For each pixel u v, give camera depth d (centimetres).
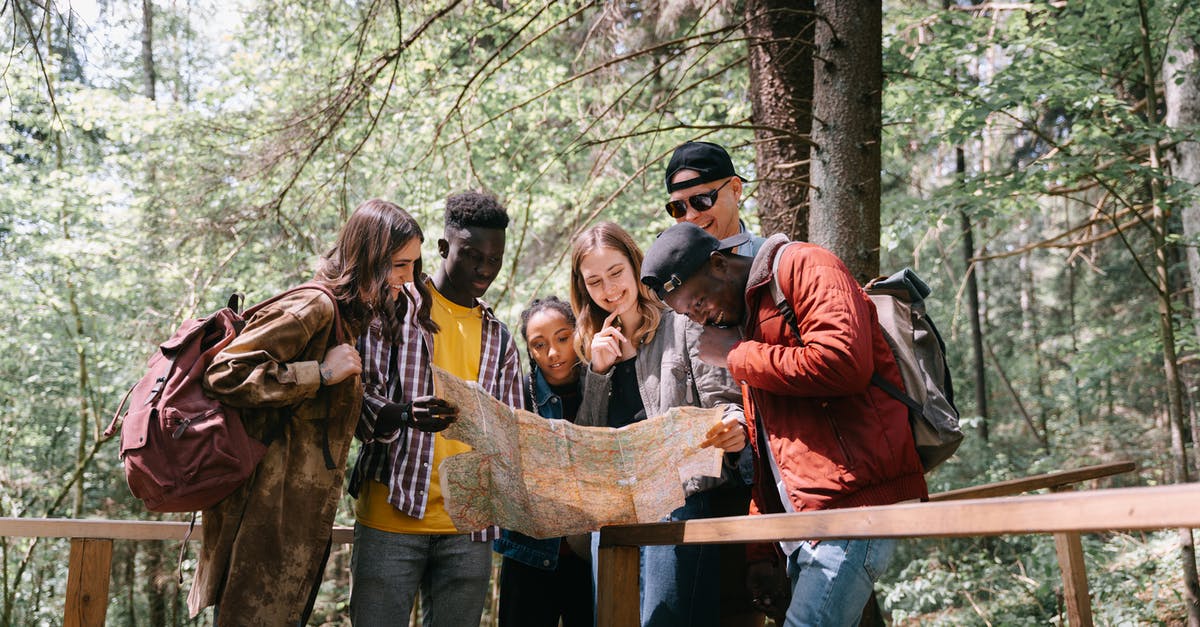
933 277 1433
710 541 216
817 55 434
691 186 316
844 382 215
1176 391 679
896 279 242
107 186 944
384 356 272
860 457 222
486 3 818
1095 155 706
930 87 722
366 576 271
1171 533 805
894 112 743
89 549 291
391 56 492
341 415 246
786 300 228
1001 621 750
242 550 235
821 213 423
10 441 1085
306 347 245
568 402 332
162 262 873
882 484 222
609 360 304
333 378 240
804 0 522
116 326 1009
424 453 272
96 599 289
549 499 243
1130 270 1203
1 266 995
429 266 834
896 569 937
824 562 231
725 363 248
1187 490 121
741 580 317
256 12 870
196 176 750
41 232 995
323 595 965
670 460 252
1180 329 828
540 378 333
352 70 512
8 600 998
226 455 227
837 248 417
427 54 815
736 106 864
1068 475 351
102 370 1085
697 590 291
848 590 229
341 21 797
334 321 249
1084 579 334
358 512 278
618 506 247
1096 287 1291
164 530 296
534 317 326
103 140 1076
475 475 232
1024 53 712
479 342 295
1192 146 749
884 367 230
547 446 245
